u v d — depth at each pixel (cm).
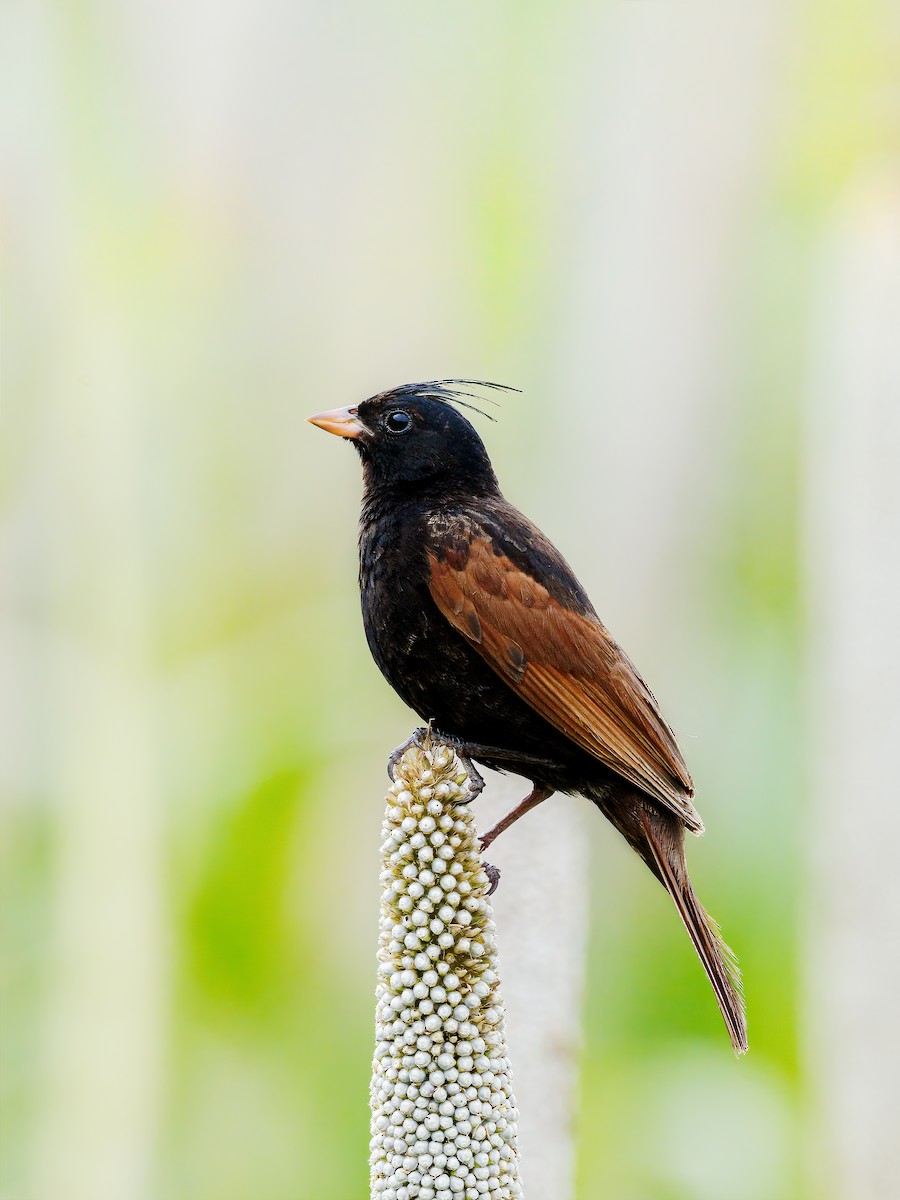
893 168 1067
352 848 1202
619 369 1349
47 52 1388
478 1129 505
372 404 887
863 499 780
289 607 1313
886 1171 756
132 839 1138
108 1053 1084
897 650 762
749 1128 952
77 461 1287
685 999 1106
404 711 1260
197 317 1380
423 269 1430
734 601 1291
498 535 837
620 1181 981
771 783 1138
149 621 1250
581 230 1400
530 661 815
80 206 1366
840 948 776
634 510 1325
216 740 1210
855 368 795
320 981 1165
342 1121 1114
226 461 1341
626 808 823
